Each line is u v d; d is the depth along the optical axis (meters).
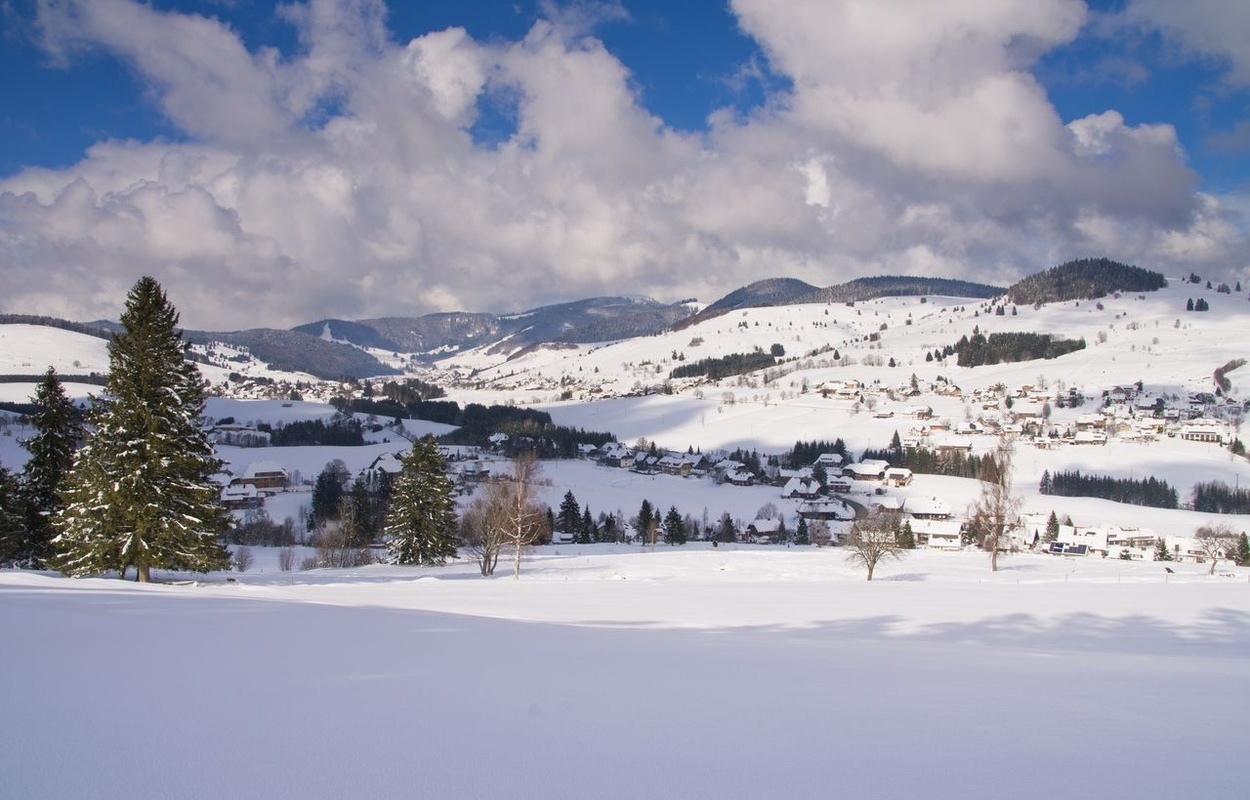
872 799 5.54
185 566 37.50
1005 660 15.15
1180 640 23.83
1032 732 7.84
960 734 7.67
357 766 6.01
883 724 8.05
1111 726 8.23
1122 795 5.74
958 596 37.91
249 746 6.45
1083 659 16.22
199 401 39.19
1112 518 120.19
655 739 7.14
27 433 133.00
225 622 14.70
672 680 10.59
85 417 37.06
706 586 42.69
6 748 6.18
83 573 35.50
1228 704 9.96
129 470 35.84
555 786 5.67
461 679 9.88
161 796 5.20
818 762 6.52
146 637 12.12
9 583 23.50
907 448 173.12
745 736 7.36
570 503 105.50
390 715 7.70
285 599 23.59
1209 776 6.29
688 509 130.25
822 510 123.56
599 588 39.12
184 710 7.57
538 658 12.19
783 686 10.41
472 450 179.75
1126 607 33.84
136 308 37.22
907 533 94.50
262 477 129.62
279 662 10.52
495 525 58.69
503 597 30.97
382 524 91.31
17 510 41.97
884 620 26.50
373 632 14.36
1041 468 157.88
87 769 5.72
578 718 7.90
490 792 5.48
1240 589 44.91
